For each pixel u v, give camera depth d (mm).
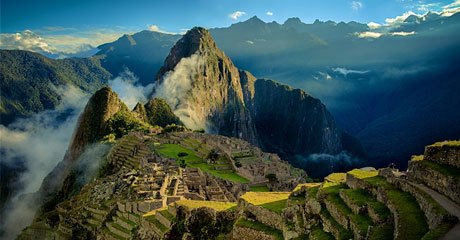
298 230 39406
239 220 46688
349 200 37469
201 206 54969
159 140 196750
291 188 129000
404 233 28344
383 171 42406
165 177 89250
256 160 169875
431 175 34750
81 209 97625
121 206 76000
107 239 70750
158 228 56656
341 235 34000
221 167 147875
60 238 89250
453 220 27500
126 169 129375
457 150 34375
